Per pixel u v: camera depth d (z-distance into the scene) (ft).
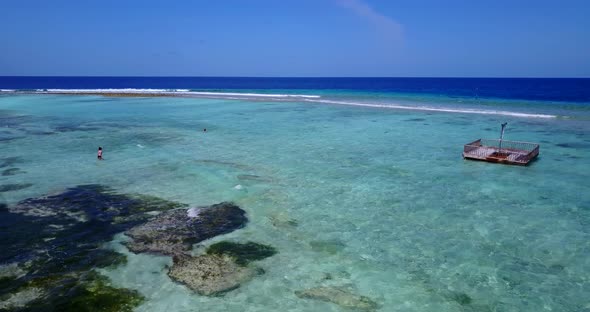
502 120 137.49
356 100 225.76
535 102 203.82
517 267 40.16
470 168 76.23
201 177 70.03
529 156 78.38
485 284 37.19
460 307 33.76
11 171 73.26
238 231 48.11
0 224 49.16
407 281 37.81
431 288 36.63
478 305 34.04
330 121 138.82
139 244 44.11
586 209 54.90
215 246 44.04
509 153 82.84
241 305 33.73
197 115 157.07
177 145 97.91
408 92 328.29
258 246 44.45
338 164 79.66
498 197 60.08
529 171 73.61
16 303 33.04
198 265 39.91
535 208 55.57
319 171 74.54
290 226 49.98
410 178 70.03
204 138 107.55
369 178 70.13
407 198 60.03
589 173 71.87
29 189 62.95
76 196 59.72
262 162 81.10
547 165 77.66
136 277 37.50
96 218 51.29
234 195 60.80
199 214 52.90
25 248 42.93
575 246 44.39
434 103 203.62
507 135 109.70
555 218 52.08
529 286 36.81
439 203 57.88
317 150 92.48
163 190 62.85
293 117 150.30
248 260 41.24
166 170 74.49
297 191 63.10
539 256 42.34
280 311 32.99
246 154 88.28
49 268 38.88
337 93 311.06
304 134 113.70
